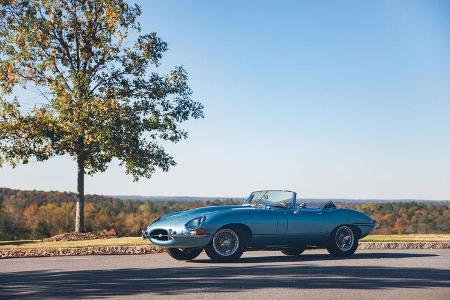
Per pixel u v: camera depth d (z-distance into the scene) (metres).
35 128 20.19
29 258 12.68
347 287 7.42
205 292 7.06
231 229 11.00
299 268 9.47
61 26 20.73
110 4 20.56
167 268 9.81
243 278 8.27
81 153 20.62
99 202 104.12
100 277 8.62
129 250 14.12
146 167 21.17
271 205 11.64
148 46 21.58
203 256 12.45
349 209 12.30
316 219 11.76
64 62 20.97
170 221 11.06
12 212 83.19
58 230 74.44
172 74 21.98
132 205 100.69
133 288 7.44
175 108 21.89
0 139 20.44
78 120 19.47
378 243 14.59
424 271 9.07
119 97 21.45
